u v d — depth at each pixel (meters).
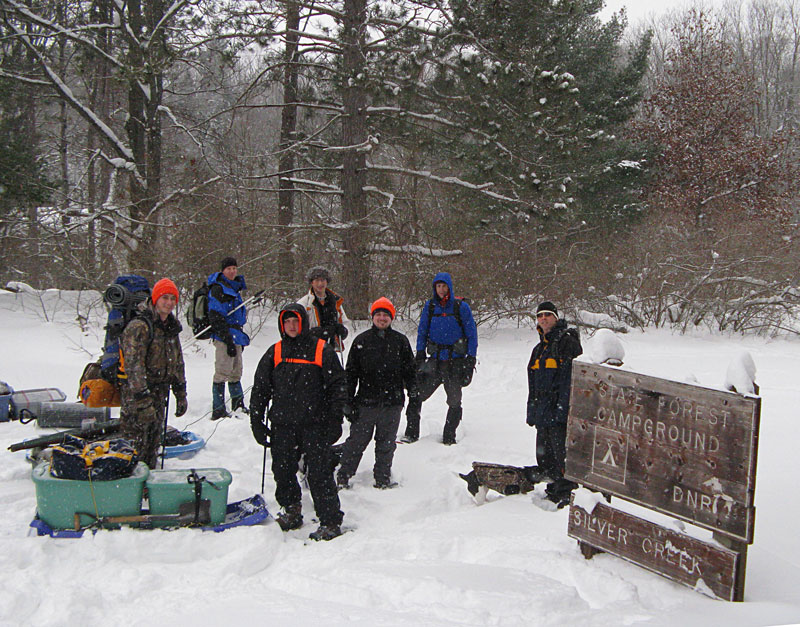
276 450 4.80
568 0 14.21
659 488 3.71
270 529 4.48
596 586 3.73
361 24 13.80
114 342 5.69
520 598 3.46
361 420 5.73
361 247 14.01
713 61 29.41
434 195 16.36
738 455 3.37
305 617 3.28
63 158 23.61
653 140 27.30
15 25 16.06
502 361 11.20
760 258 15.19
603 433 4.01
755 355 12.05
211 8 14.48
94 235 14.79
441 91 13.87
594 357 4.12
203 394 8.67
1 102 15.37
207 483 4.57
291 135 16.61
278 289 13.61
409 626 3.16
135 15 15.00
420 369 7.11
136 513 4.51
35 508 4.89
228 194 14.95
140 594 3.65
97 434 5.68
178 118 17.52
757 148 27.25
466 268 13.89
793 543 4.23
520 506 5.12
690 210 24.83
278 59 15.69
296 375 4.76
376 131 15.19
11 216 14.64
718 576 3.47
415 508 5.31
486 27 13.91
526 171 14.60
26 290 14.73
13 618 3.33
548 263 14.57
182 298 13.12
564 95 13.94
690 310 15.11
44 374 9.45
